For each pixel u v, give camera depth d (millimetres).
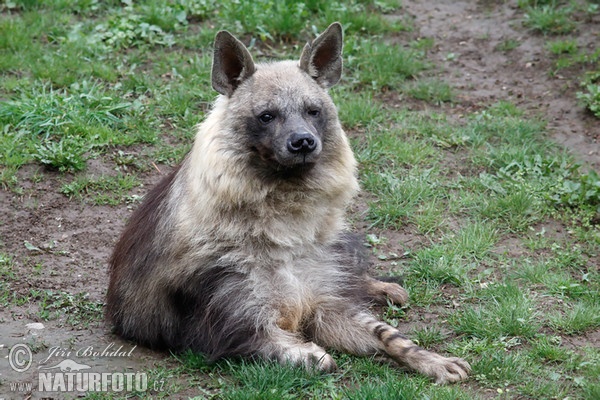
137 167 11328
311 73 8109
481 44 14500
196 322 7664
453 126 12430
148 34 14008
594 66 13586
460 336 8055
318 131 7727
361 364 7457
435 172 11359
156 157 11508
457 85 13516
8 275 9297
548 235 10125
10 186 10680
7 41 13500
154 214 8078
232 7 14625
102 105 12148
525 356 7516
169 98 12461
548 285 8898
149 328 7996
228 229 7504
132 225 8367
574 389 7008
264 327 7398
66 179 10945
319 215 7832
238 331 7375
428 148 11781
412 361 7312
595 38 14289
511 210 10492
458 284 9086
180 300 7773
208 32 14109
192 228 7562
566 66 13656
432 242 9922
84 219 10398
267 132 7559
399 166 11516
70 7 14773
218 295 7488
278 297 7551
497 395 6949
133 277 8039
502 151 11617
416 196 10773
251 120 7598
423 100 13109
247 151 7582
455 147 12008
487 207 10516
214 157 7551
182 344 7855
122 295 8156
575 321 8102
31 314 8625
